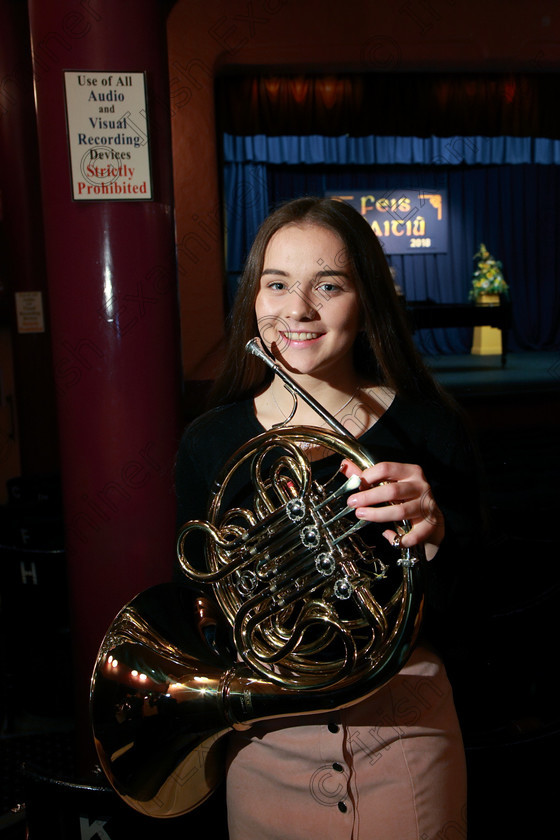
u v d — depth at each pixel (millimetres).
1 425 4602
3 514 2865
